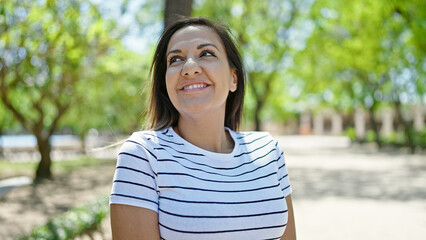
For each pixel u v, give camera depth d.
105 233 6.15
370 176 14.81
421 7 11.70
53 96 14.20
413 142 27.34
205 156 1.75
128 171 1.61
